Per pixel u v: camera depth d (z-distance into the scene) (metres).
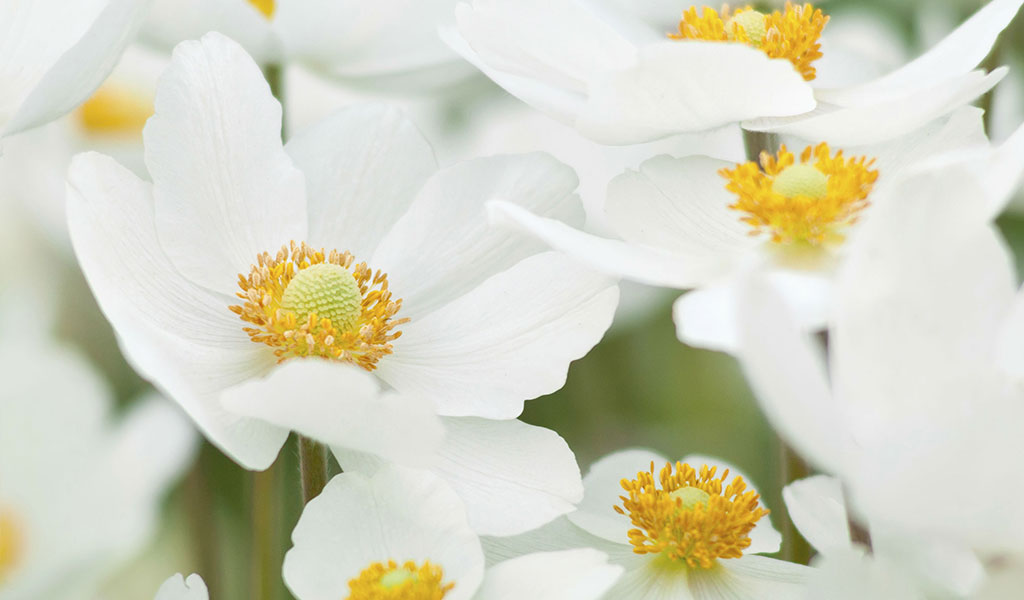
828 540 0.32
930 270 0.29
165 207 0.33
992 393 0.29
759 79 0.31
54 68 0.32
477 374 0.32
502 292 0.33
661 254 0.31
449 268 0.33
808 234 0.32
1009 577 0.29
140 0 0.32
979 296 0.29
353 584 0.31
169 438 0.32
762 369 0.28
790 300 0.30
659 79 0.31
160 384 0.30
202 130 0.33
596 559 0.31
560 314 0.33
